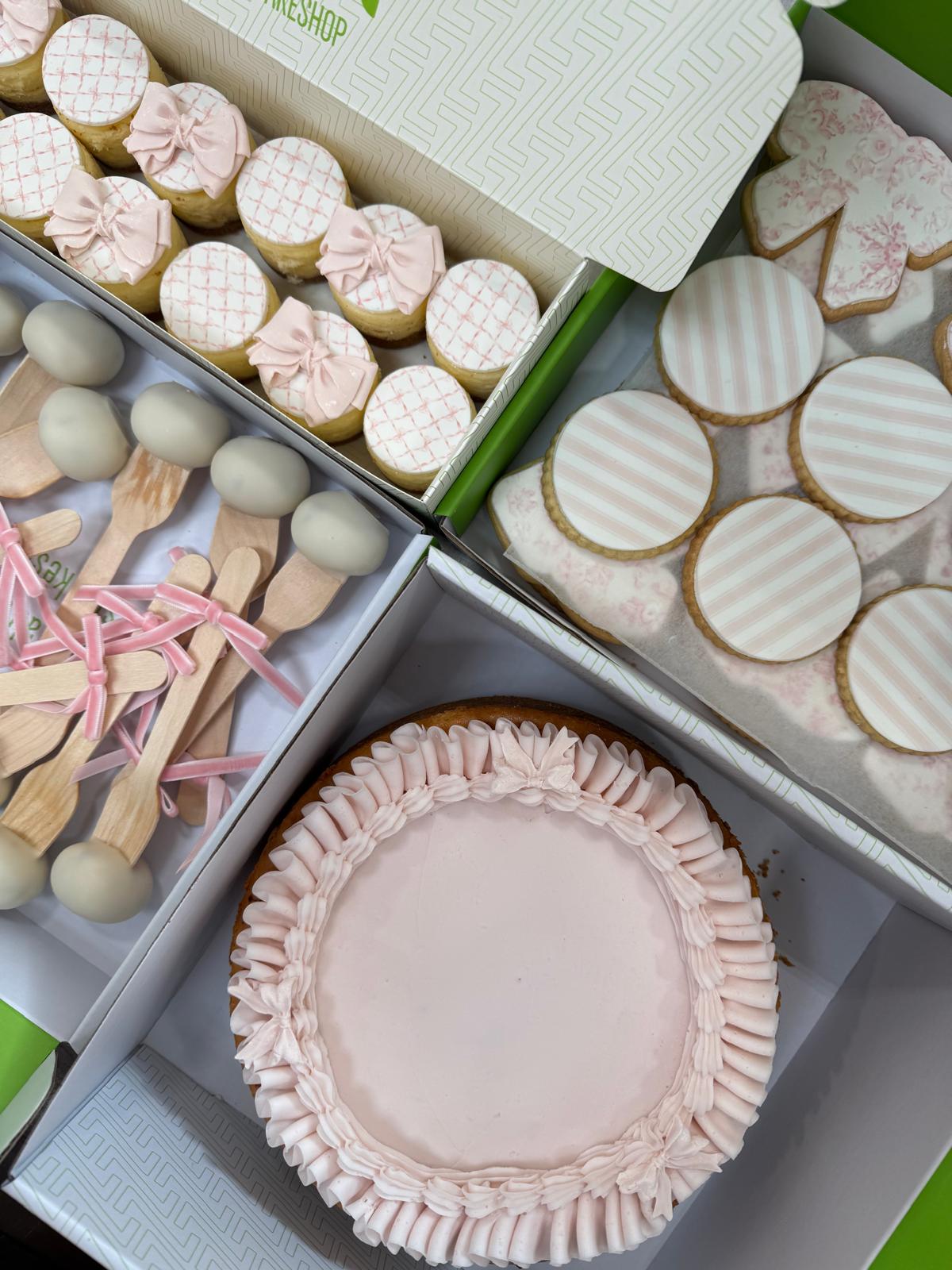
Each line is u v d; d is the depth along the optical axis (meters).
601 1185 0.40
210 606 0.47
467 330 0.44
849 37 0.44
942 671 0.45
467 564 0.50
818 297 0.47
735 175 0.34
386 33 0.34
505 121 0.35
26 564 0.48
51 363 0.46
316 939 0.42
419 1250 0.40
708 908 0.43
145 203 0.44
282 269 0.47
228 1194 0.44
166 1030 0.51
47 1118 0.37
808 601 0.45
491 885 0.44
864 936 0.51
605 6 0.32
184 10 0.42
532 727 0.45
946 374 0.47
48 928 0.49
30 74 0.47
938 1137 0.38
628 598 0.46
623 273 0.36
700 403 0.46
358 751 0.47
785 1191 0.45
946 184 0.46
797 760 0.46
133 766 0.48
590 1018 0.43
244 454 0.45
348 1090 0.42
